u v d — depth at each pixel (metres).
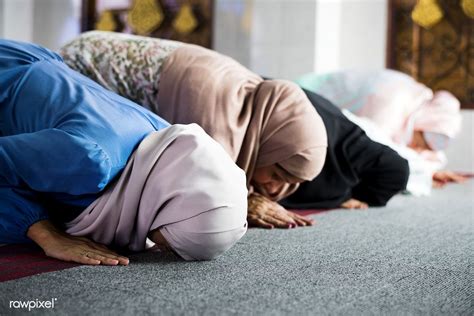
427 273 1.80
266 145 2.37
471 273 1.83
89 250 1.76
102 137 1.73
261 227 2.46
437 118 4.63
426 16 6.11
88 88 1.95
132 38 2.73
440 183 4.66
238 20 6.55
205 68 2.44
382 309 1.42
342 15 6.49
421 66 6.21
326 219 2.77
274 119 2.36
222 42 6.64
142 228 1.79
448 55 6.10
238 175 1.79
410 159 3.93
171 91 2.43
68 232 1.87
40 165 1.70
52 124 1.83
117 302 1.38
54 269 1.64
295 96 2.43
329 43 6.35
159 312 1.32
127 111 1.90
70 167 1.68
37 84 1.96
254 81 2.53
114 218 1.79
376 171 3.13
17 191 1.79
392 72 4.68
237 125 2.33
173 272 1.67
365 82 4.55
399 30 6.30
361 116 4.41
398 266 1.87
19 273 1.59
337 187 3.02
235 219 1.76
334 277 1.70
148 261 1.79
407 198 3.80
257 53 6.45
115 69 2.63
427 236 2.43
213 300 1.42
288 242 2.17
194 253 1.77
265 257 1.91
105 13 7.25
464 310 1.45
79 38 2.82
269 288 1.55
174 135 1.78
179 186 1.71
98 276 1.58
